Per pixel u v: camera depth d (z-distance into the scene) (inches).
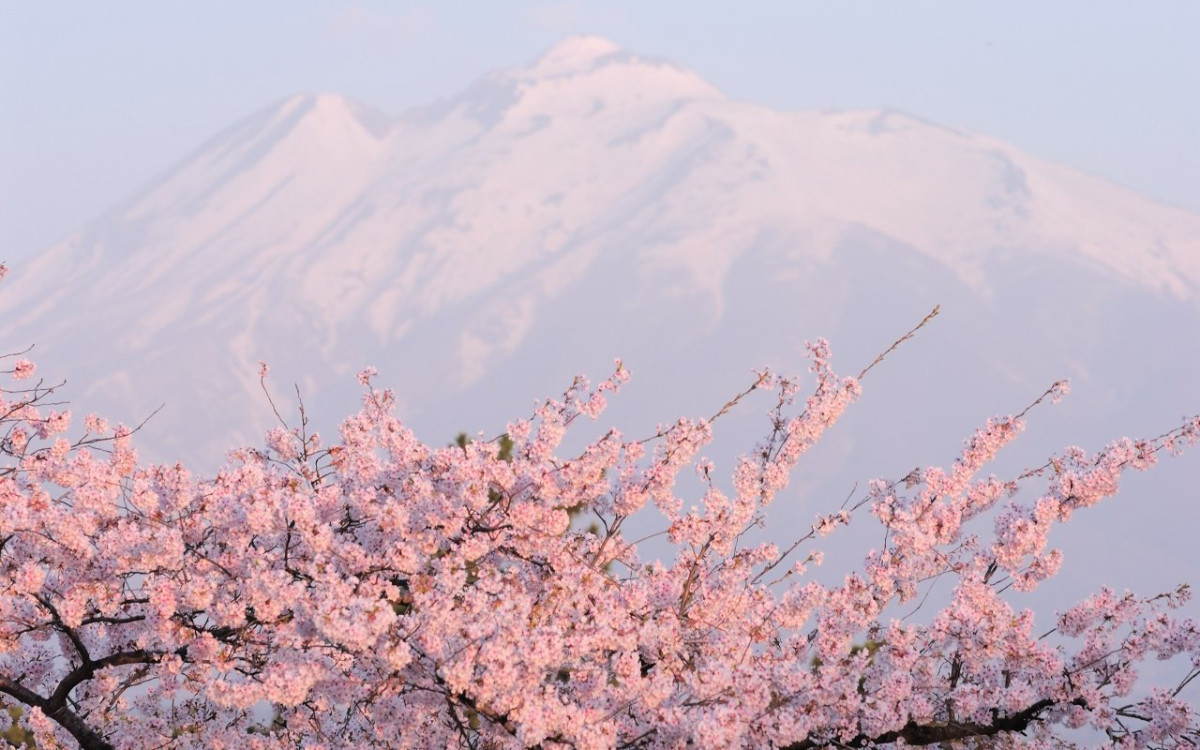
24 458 1015.0
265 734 1100.5
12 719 1165.7
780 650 964.6
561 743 834.2
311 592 877.8
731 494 1037.2
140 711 1087.0
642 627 930.1
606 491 1007.0
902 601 1010.7
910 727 908.6
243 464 976.9
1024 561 1000.2
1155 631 919.7
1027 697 901.8
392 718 903.7
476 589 892.0
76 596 962.7
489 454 979.3
